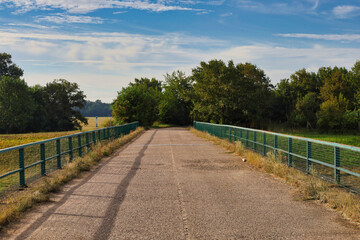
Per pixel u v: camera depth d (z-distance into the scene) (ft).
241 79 187.01
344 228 16.37
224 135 71.00
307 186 23.82
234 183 27.81
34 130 236.63
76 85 279.69
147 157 45.80
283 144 53.57
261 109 208.54
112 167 37.22
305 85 234.38
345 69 240.12
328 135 158.61
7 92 219.20
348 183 27.35
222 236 15.42
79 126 279.49
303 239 14.96
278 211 19.47
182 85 245.86
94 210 19.97
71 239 15.20
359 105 187.42
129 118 179.63
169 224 17.22
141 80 373.20
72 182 28.76
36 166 31.78
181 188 26.05
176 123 250.37
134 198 22.90
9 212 18.22
